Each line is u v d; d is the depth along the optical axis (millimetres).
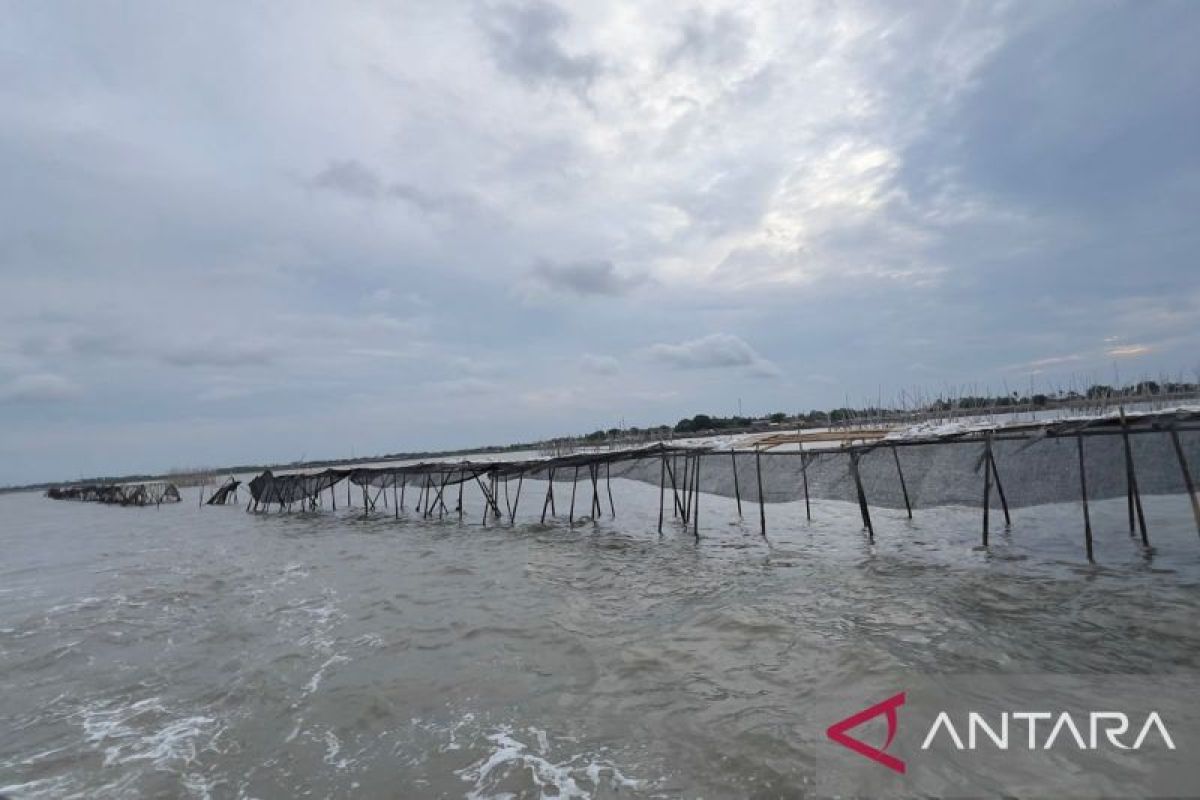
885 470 19094
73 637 13445
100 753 8023
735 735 7117
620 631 11344
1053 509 20031
